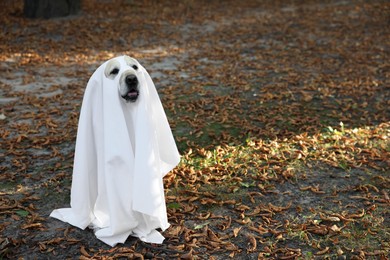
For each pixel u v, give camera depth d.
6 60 10.77
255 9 17.19
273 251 4.16
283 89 8.87
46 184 5.40
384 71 9.88
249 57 11.20
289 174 5.53
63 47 11.93
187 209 4.81
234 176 5.61
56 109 7.80
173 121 7.35
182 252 4.14
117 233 4.19
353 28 13.91
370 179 5.50
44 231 4.49
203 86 9.11
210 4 18.00
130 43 12.45
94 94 4.18
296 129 7.07
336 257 4.08
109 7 16.69
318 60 10.76
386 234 4.40
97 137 4.21
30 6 14.60
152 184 4.06
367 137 6.68
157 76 9.73
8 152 6.23
